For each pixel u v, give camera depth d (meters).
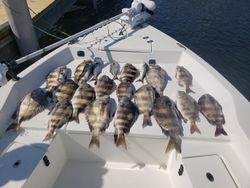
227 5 4.61
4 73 1.24
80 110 1.29
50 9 3.23
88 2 4.75
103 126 1.20
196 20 4.19
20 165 1.04
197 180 0.98
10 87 1.34
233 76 2.96
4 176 1.00
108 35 1.83
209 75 1.45
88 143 1.25
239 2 4.69
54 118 1.22
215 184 0.97
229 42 3.59
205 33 3.83
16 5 2.51
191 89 1.44
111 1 5.25
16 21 2.59
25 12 2.60
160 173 1.27
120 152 1.27
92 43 1.74
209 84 1.44
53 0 3.32
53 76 1.51
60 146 1.25
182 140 1.15
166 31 3.92
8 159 1.07
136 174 1.27
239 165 1.05
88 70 1.54
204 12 4.43
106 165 1.32
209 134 1.17
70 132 1.20
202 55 3.34
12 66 1.35
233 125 1.17
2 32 2.58
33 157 1.08
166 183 1.22
